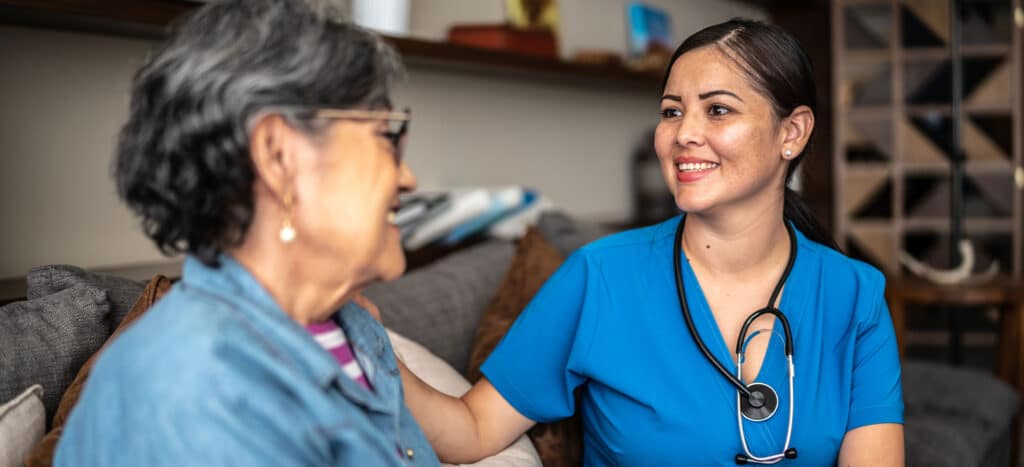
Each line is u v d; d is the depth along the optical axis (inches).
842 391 49.7
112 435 27.5
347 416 30.5
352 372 36.1
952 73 142.8
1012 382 122.1
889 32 191.6
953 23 141.8
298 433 28.3
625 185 148.3
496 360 52.8
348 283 33.1
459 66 97.3
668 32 154.2
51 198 65.7
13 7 53.5
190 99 29.1
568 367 51.8
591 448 54.7
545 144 125.1
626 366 49.9
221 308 29.4
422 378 52.1
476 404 51.9
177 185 29.5
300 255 31.6
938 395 95.7
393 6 84.6
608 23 138.5
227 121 29.1
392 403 36.4
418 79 99.5
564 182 130.3
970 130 191.0
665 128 48.3
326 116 30.6
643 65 134.0
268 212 30.8
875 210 195.8
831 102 193.9
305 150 30.5
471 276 71.9
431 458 39.2
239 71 29.1
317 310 33.4
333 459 30.7
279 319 30.5
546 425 55.4
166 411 26.6
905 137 192.9
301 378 29.2
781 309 49.3
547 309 52.4
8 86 62.4
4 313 41.3
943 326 194.4
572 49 128.2
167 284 43.0
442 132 104.1
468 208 87.3
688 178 47.0
